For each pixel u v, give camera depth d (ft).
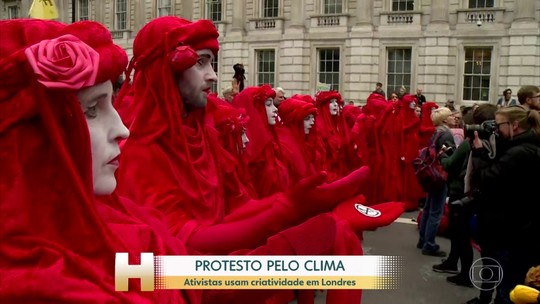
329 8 77.05
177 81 8.31
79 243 4.32
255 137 16.12
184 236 6.81
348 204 6.65
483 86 67.67
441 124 21.98
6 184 4.11
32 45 4.10
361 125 29.14
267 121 17.01
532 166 12.32
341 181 6.31
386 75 72.90
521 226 12.59
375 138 30.63
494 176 12.60
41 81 3.91
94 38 4.51
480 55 67.56
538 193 12.44
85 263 4.19
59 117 4.29
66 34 4.36
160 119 8.00
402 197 31.76
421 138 33.71
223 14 84.33
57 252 4.13
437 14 69.05
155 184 7.63
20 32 4.31
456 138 25.73
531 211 12.59
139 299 4.45
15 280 3.83
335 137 26.17
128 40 92.99
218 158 8.94
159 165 7.72
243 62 82.74
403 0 71.77
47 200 4.23
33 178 4.20
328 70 77.20
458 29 68.13
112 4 94.73
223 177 9.31
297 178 18.47
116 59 4.57
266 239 6.35
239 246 6.49
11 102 4.16
